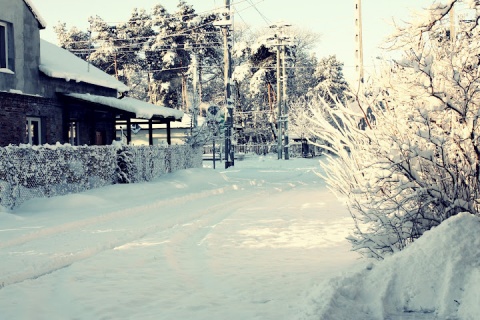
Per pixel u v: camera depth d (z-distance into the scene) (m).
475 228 6.33
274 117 75.50
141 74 104.31
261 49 75.44
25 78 23.78
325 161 50.94
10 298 7.11
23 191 16.59
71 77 26.06
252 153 67.31
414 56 7.76
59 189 18.38
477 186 7.74
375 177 7.83
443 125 7.89
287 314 5.92
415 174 7.56
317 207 16.89
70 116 27.45
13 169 16.17
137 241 11.50
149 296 7.11
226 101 40.91
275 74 76.81
